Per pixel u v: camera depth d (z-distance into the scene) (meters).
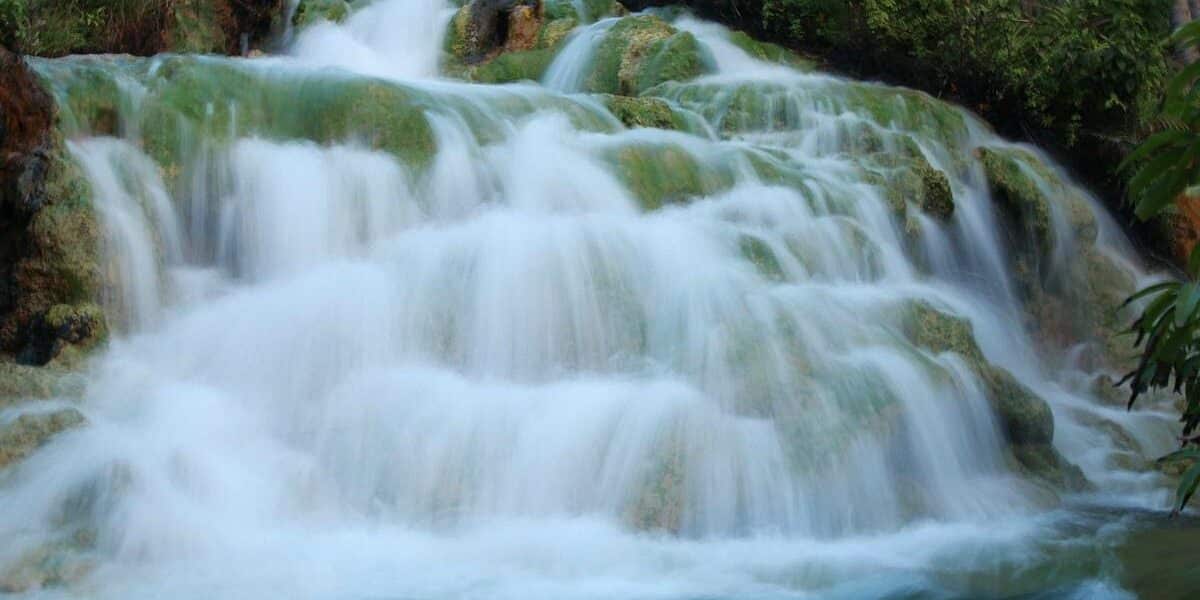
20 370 7.18
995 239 12.06
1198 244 5.74
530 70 14.05
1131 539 7.23
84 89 8.77
